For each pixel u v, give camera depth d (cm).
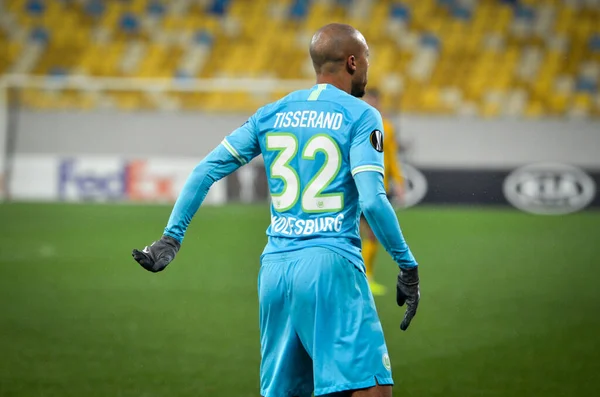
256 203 6975
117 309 3027
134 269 3906
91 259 4162
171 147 7106
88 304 3111
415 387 2083
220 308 3064
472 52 8956
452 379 2152
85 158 7062
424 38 9088
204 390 2048
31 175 7069
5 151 7075
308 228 1294
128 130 7106
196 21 9294
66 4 9338
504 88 8631
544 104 8494
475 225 5741
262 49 9062
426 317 2928
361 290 1281
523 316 2945
